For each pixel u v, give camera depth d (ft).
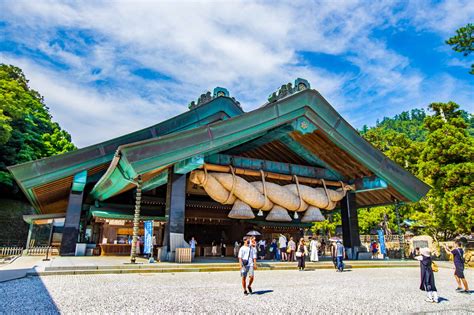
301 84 58.39
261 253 65.98
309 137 62.34
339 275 43.70
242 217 55.42
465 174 79.41
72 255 61.00
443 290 33.45
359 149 59.82
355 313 21.26
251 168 59.72
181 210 48.44
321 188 65.57
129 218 66.74
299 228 86.38
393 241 113.80
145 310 20.29
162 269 41.14
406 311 22.24
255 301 24.09
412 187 63.52
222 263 46.44
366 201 78.54
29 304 21.16
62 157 60.13
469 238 93.45
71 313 19.16
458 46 53.83
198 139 47.47
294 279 38.09
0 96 107.65
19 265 46.19
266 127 52.19
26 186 57.00
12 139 118.21
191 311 20.36
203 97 72.43
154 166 44.01
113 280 33.06
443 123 91.66
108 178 53.83
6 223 114.01
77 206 61.98
